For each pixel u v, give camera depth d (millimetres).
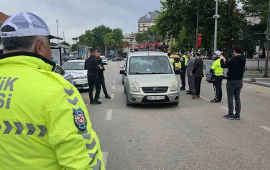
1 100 1258
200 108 7984
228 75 6492
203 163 3896
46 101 1229
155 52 9891
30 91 1253
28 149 1249
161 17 33375
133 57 9359
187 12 30281
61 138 1207
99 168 1344
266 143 4770
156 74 8656
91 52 8734
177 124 6113
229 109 6594
